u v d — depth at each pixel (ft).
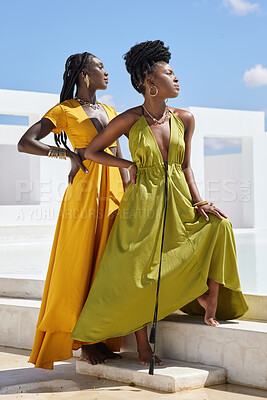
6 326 14.71
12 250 34.12
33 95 55.47
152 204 11.52
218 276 11.50
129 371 11.20
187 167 12.34
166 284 11.36
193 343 11.68
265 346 10.68
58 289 11.84
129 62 11.99
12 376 11.87
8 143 63.87
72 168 12.41
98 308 11.28
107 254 11.62
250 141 65.21
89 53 12.74
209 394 10.39
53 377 11.75
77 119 12.41
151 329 11.11
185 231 11.57
